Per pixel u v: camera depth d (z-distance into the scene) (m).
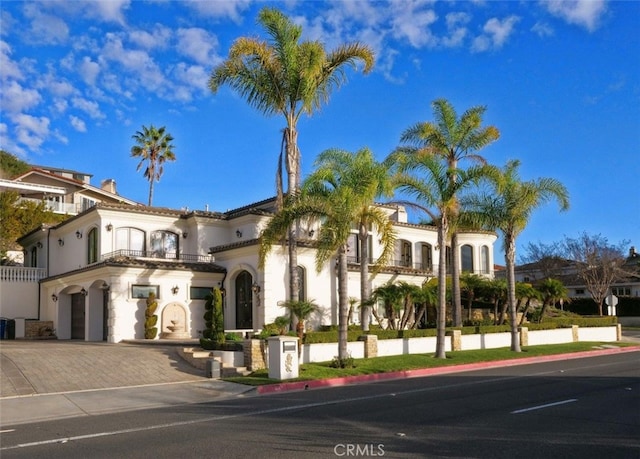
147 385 16.61
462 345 27.58
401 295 26.36
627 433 9.25
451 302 33.72
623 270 52.28
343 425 10.25
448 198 23.61
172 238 30.09
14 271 32.75
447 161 25.78
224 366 18.70
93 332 27.58
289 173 23.25
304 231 28.55
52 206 48.91
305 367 19.44
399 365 20.80
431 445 8.52
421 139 25.84
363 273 26.25
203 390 15.91
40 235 34.94
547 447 8.30
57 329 30.59
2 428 11.32
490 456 7.83
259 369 19.14
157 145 53.44
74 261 30.91
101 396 14.91
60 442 9.59
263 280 25.73
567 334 34.12
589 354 28.23
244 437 9.44
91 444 9.34
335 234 19.50
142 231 29.17
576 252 51.41
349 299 28.30
